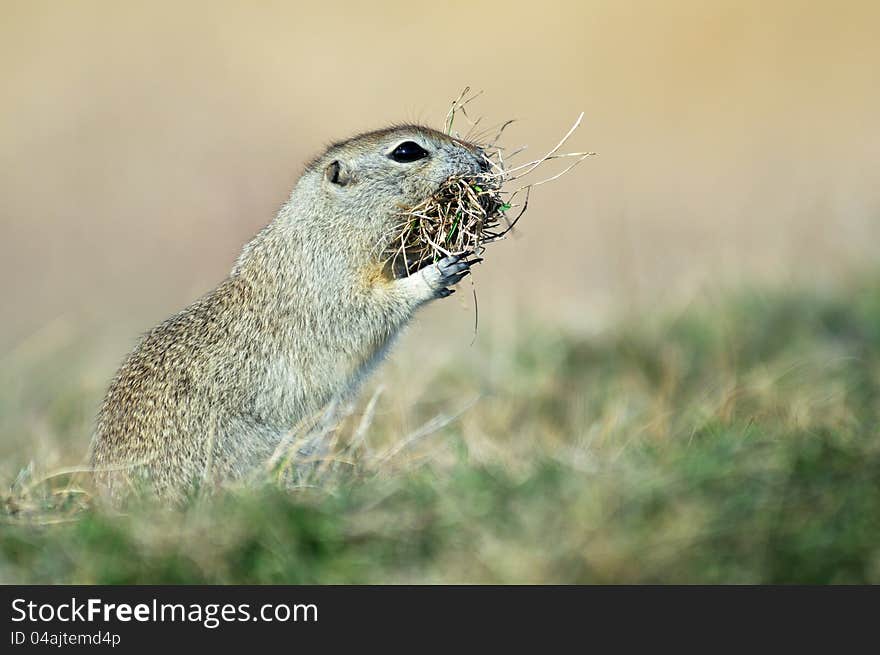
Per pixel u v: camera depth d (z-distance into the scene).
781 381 12.61
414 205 11.92
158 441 11.45
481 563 8.19
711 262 18.69
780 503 8.27
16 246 27.45
